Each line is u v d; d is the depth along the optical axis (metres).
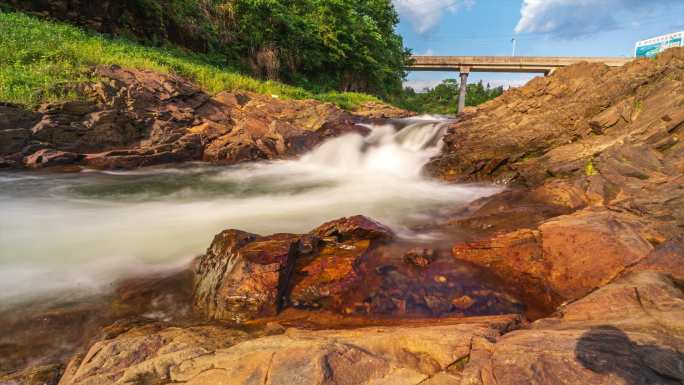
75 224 7.30
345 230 5.75
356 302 4.07
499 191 9.86
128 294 4.59
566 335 2.39
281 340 2.76
